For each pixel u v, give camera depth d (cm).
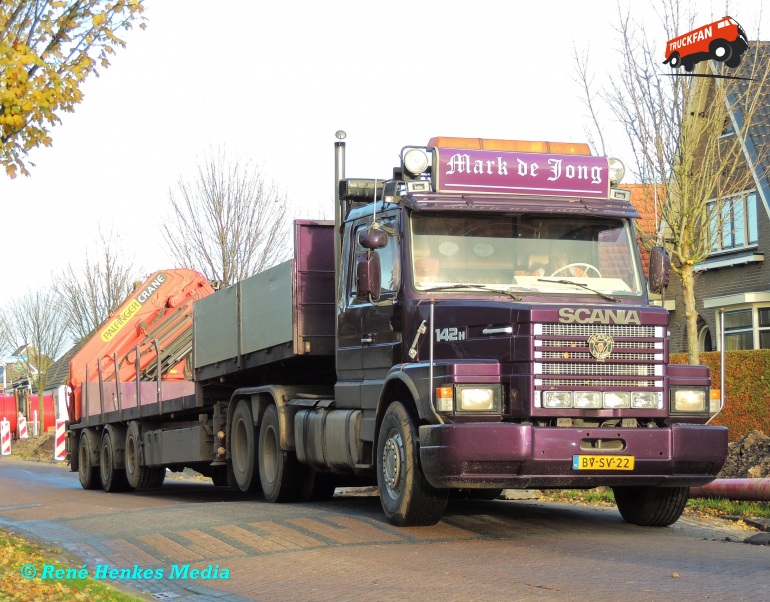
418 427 1036
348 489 1784
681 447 991
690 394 1009
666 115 1814
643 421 1006
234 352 1479
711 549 937
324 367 1402
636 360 989
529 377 962
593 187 1098
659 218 1847
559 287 1058
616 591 748
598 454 968
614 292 1065
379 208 1141
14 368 6775
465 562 879
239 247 3005
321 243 1321
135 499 1733
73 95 979
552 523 1118
